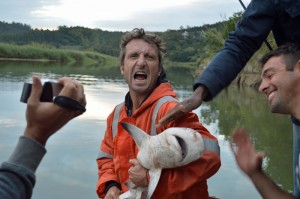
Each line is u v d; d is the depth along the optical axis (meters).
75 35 96.81
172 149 2.37
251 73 19.11
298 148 2.24
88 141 7.18
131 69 2.90
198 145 2.40
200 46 71.00
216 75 2.35
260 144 7.36
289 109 1.89
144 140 2.54
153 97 2.76
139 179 2.51
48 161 6.01
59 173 5.59
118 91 14.84
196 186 2.59
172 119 2.38
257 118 10.12
